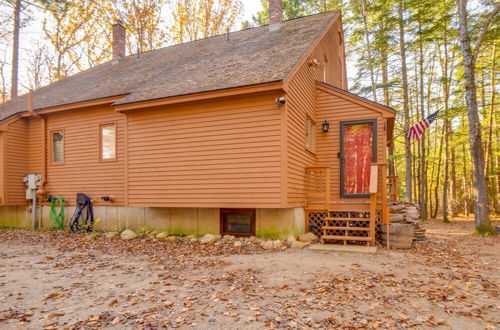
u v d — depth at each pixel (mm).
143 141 9258
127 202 9359
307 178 9484
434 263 6059
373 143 10141
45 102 12609
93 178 11164
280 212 8297
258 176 7879
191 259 6543
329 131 10727
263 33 12891
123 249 7738
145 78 11570
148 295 4430
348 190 10469
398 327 3396
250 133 8016
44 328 3465
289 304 3988
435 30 16250
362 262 5980
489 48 18359
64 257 6969
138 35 23016
